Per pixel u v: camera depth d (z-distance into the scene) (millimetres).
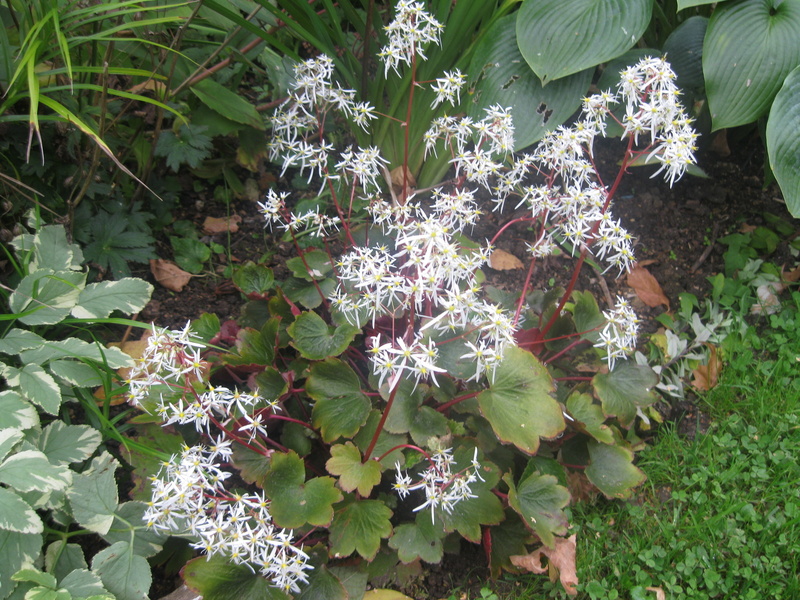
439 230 560
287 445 659
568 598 652
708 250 961
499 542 653
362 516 612
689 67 931
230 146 981
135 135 846
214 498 554
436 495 574
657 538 697
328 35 851
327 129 937
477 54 880
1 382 666
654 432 804
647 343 866
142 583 569
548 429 617
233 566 573
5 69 690
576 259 938
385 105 1014
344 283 723
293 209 942
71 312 681
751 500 730
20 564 547
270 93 1050
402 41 712
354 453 614
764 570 667
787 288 927
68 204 753
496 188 729
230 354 687
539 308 777
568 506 705
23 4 703
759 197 1009
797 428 779
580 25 824
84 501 589
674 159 606
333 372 651
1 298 718
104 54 819
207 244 905
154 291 845
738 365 835
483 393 635
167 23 855
